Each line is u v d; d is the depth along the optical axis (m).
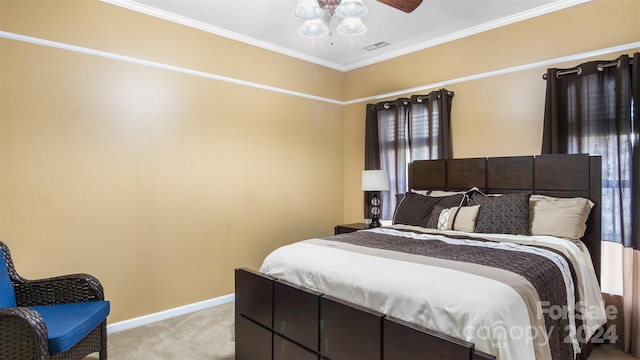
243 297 2.39
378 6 3.15
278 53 4.16
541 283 1.79
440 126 3.78
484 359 1.31
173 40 3.31
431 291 1.62
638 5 2.74
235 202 3.77
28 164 2.58
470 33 3.67
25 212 2.57
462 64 3.75
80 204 2.80
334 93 4.82
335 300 1.86
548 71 3.06
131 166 3.06
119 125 2.99
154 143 3.19
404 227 3.32
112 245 2.96
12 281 2.22
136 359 2.48
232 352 2.60
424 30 3.69
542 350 1.56
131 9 3.06
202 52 3.51
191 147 3.43
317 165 4.61
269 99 4.08
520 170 3.20
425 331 1.49
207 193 3.55
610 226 2.82
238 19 3.40
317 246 2.44
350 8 2.49
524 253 2.19
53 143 2.68
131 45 3.06
